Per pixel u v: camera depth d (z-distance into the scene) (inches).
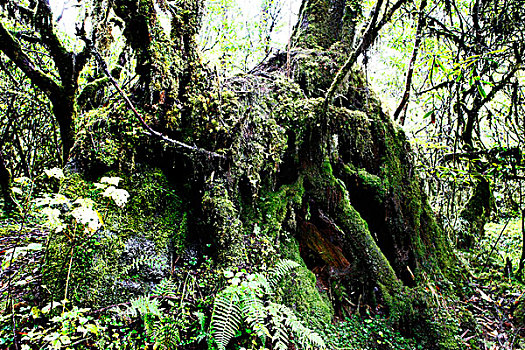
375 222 168.7
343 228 151.8
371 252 149.8
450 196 226.4
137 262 100.4
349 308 139.6
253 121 137.0
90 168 109.7
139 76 124.0
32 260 120.1
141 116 104.3
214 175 123.4
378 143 175.8
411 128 284.5
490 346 135.6
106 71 92.3
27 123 247.8
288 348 102.8
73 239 86.0
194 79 126.7
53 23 128.1
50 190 185.8
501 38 134.3
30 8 130.4
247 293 95.6
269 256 121.7
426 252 174.9
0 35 117.3
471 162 163.2
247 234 123.9
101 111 121.9
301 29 201.9
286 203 141.6
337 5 196.4
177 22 123.1
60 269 91.8
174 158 121.3
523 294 158.2
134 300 90.9
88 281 91.4
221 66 152.7
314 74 171.3
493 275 193.0
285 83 159.6
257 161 133.4
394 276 149.9
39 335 79.2
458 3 177.9
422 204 189.3
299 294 122.2
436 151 202.7
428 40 202.1
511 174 153.8
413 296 147.8
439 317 142.7
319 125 151.2
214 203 116.8
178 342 87.5
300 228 147.3
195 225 121.0
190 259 114.4
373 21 125.0
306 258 144.3
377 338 128.2
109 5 112.2
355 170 167.5
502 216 251.9
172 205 119.0
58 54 129.3
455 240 221.9
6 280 101.7
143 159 119.2
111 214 104.4
